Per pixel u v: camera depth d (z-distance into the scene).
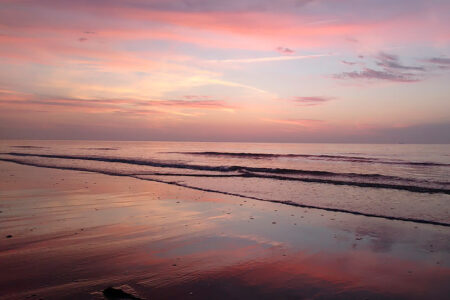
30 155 33.38
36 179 14.12
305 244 5.67
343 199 10.07
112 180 14.30
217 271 4.38
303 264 4.72
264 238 6.00
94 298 3.43
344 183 13.68
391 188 12.30
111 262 4.58
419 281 4.16
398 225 6.98
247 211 8.31
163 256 4.92
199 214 7.91
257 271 4.43
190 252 5.15
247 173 17.70
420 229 6.66
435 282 4.13
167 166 21.89
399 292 3.84
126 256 4.85
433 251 5.34
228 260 4.83
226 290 3.80
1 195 10.18
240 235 6.16
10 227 6.41
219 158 32.84
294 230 6.57
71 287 3.71
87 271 4.23
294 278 4.21
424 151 52.12
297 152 48.09
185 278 4.11
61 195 10.25
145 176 16.09
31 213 7.70
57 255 4.82
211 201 9.62
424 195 10.73
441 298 3.69
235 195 10.72
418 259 4.97
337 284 4.05
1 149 51.88
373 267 4.64
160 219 7.32
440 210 8.42
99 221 7.00
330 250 5.38
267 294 3.73
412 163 26.05
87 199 9.66
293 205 9.13
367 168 22.16
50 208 8.30
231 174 17.20
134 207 8.60
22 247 5.18
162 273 4.25
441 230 6.59
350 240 5.94
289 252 5.24
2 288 3.66
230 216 7.74
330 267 4.62
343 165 24.77
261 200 9.86
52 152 41.62
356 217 7.73
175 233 6.20
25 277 3.98
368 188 12.35
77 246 5.27
